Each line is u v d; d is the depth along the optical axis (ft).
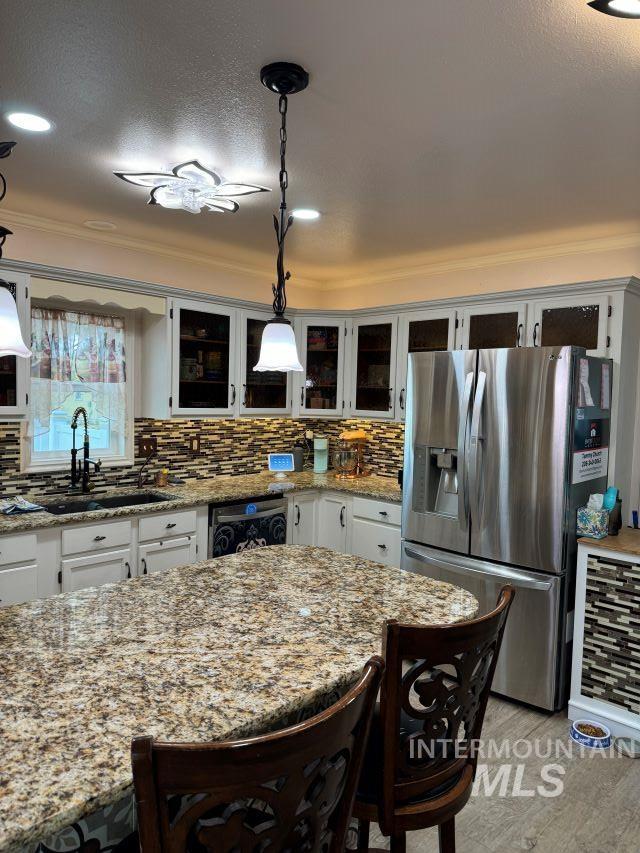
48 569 9.63
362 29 5.08
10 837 2.57
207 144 7.50
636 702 8.78
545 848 6.61
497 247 12.24
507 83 5.93
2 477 10.94
